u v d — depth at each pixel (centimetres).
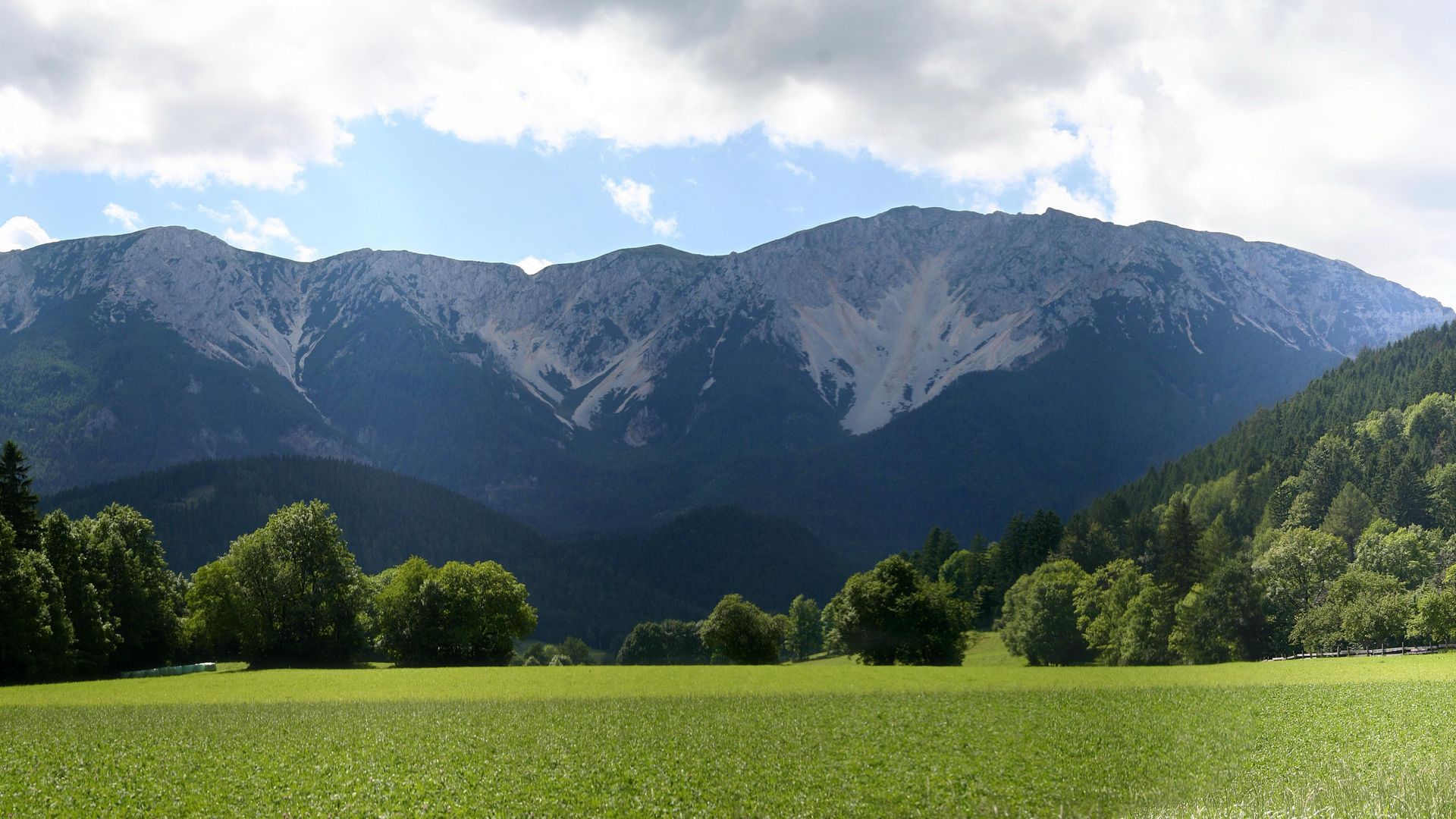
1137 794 3412
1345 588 9212
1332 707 5269
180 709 5622
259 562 9669
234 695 6375
